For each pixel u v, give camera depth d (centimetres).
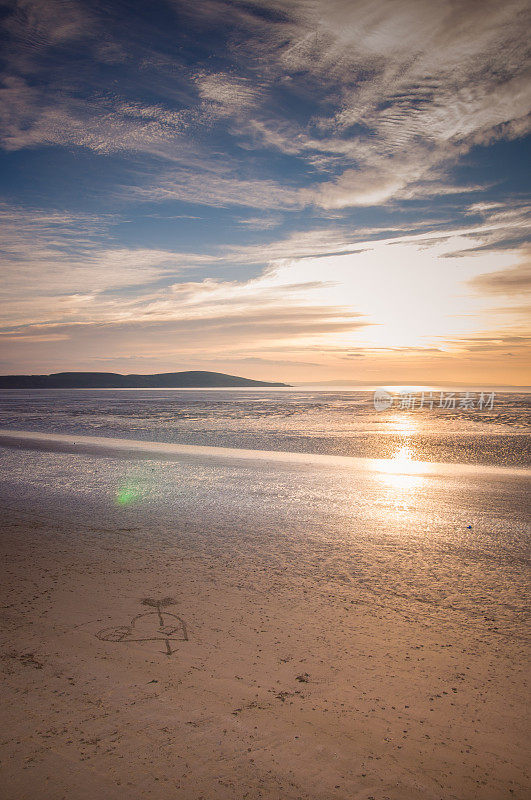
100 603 434
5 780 224
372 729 267
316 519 770
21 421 3378
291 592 469
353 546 629
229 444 1944
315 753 247
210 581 495
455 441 2038
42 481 1102
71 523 735
